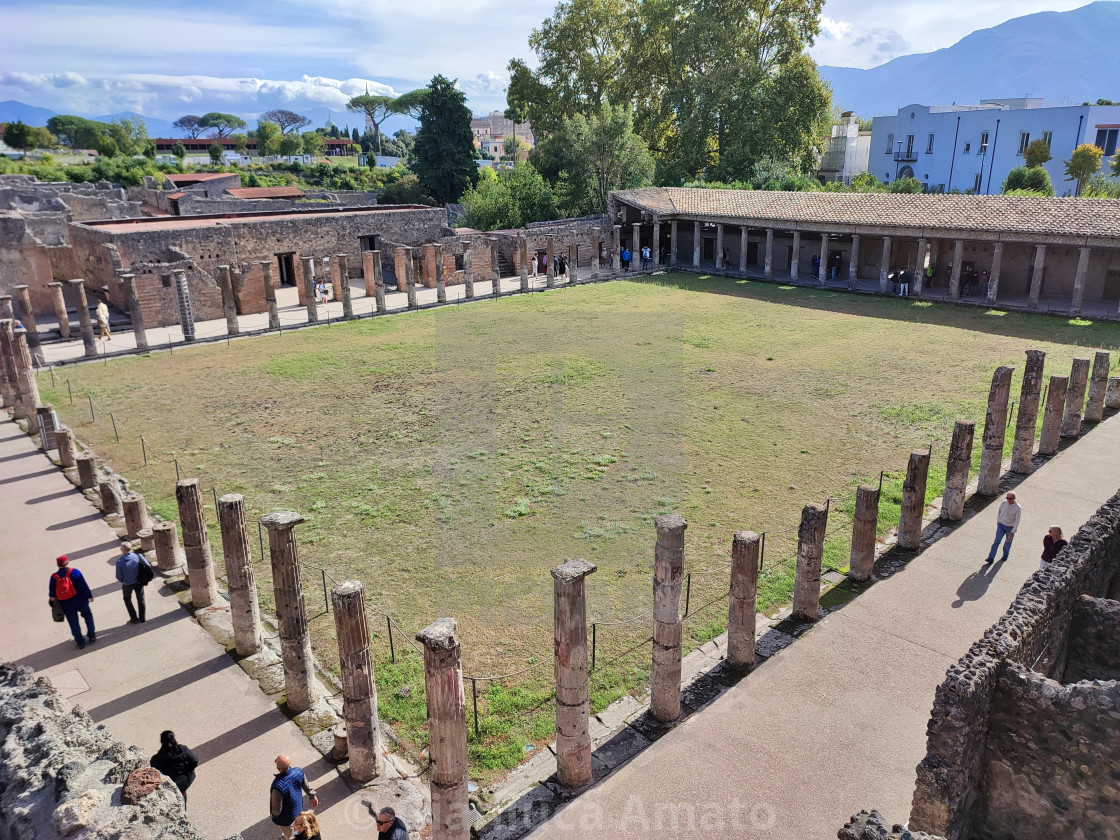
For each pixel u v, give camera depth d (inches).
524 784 385.4
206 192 2807.6
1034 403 751.7
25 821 257.1
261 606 554.6
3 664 343.9
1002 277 1637.6
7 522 683.4
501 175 2728.8
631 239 2186.3
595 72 2746.1
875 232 1643.7
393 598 549.6
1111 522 436.8
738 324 1414.9
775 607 542.0
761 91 2427.4
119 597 564.4
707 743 410.3
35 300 1517.0
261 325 1449.3
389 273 1923.0
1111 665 388.2
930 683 454.9
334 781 389.7
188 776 363.3
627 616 516.7
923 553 614.9
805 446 834.2
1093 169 2235.5
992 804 330.3
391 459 809.5
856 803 367.6
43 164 3253.0
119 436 889.5
